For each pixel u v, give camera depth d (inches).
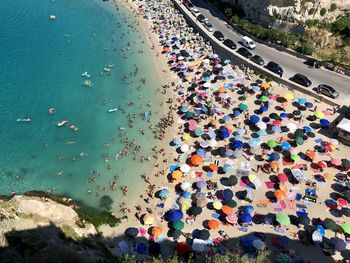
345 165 2119.8
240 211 1955.0
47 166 2277.3
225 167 2143.2
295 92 2664.9
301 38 3038.9
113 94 2832.2
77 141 2437.3
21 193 2105.1
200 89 2780.5
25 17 3951.8
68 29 3732.8
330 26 3026.6
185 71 2957.7
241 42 3176.7
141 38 3511.3
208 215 1941.4
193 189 2074.3
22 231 1667.1
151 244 1796.3
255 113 2541.8
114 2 4222.4
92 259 1641.2
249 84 2787.9
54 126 2554.1
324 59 2871.6
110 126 2546.8
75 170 2249.0
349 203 1969.7
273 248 1791.3
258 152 2255.2
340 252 1765.5
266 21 3225.9
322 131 2389.3
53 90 2883.9
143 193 2084.2
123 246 1790.1
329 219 1839.3
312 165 2186.3
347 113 2453.2
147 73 3041.3
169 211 1957.4
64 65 3184.1
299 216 1868.8
